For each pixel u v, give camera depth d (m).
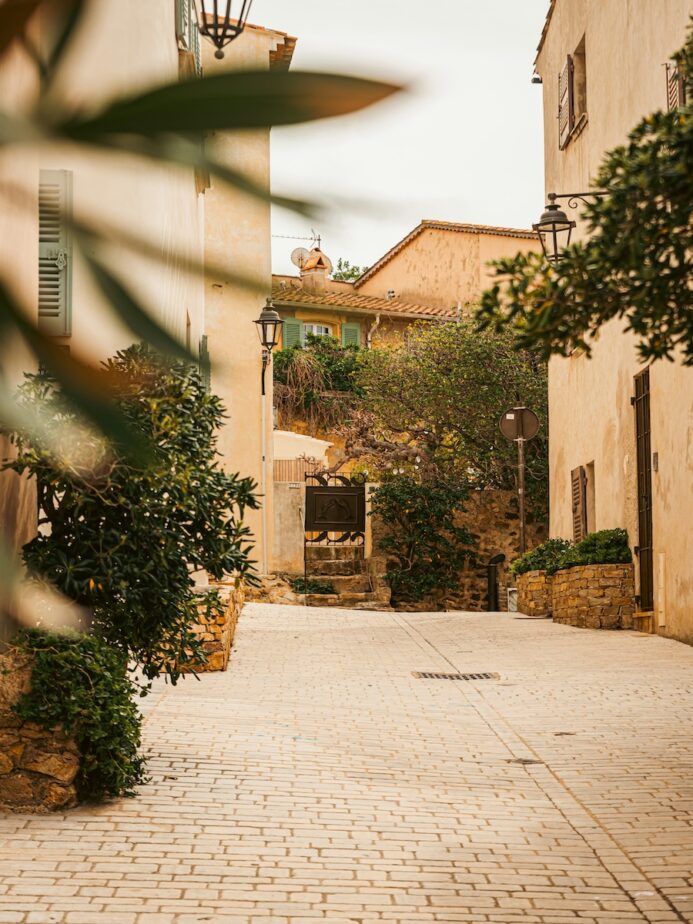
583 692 10.81
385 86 0.54
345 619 18.31
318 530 25.20
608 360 17.47
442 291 40.28
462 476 28.27
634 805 6.75
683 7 13.52
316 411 34.84
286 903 4.98
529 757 8.12
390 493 25.44
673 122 4.00
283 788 7.02
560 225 12.93
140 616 6.95
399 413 28.66
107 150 0.57
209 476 7.22
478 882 5.37
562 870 5.57
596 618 16.25
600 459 18.02
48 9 0.55
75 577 6.61
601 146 17.98
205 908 4.87
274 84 0.55
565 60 20.27
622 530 16.77
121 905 4.85
